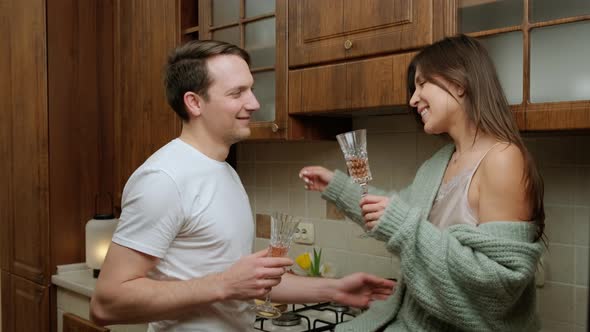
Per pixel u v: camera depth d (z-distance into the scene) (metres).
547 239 1.48
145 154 2.44
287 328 1.75
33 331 2.69
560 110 1.22
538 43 1.28
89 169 2.72
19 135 2.76
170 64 1.33
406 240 1.09
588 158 1.49
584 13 1.21
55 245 2.62
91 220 2.53
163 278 1.25
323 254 2.17
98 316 1.20
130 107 2.52
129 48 2.51
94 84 2.73
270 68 1.91
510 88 1.33
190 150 1.29
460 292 1.05
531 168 1.09
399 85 1.50
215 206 1.25
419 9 1.44
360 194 1.44
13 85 2.79
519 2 1.31
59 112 2.62
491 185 1.08
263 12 1.96
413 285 1.10
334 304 1.96
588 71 1.20
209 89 1.27
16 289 2.83
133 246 1.17
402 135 1.92
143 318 1.17
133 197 1.19
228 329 1.29
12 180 2.83
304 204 2.24
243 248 1.32
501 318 1.07
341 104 1.66
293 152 2.27
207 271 1.26
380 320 1.29
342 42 1.64
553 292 1.55
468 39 1.23
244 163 2.49
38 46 2.59
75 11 2.66
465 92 1.18
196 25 2.33
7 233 2.88
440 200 1.22
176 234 1.21
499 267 1.00
